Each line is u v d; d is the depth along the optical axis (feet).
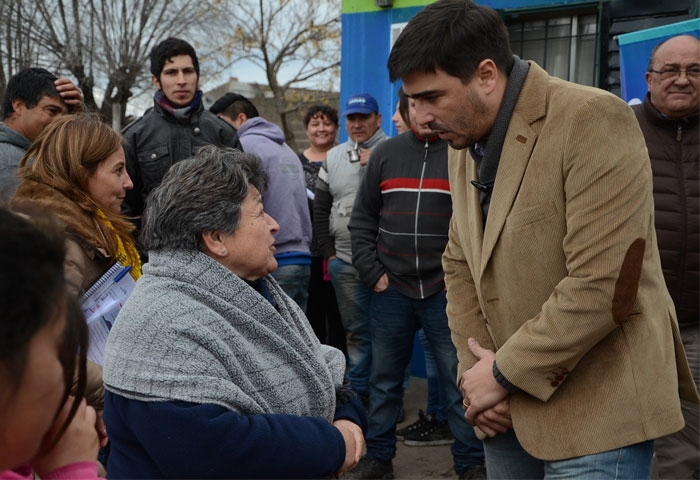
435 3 6.08
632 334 5.80
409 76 5.95
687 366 6.37
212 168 5.46
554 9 13.83
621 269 5.54
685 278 9.04
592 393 5.86
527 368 5.82
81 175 7.33
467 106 5.96
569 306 5.62
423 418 13.10
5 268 2.39
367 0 15.37
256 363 5.32
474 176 6.69
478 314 7.07
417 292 10.78
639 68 10.85
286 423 5.22
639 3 12.86
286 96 55.88
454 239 7.32
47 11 43.06
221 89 59.36
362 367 13.79
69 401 3.45
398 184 10.90
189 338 5.02
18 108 10.00
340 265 13.62
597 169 5.57
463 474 10.55
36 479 3.72
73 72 45.47
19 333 2.42
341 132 16.22
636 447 5.86
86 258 7.06
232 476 4.92
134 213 11.52
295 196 13.29
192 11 49.83
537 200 5.89
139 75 48.47
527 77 6.07
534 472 6.81
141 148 11.50
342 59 15.78
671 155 9.07
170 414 4.81
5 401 2.48
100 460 7.80
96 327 6.77
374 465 11.05
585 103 5.68
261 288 6.02
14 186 8.14
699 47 8.79
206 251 5.52
